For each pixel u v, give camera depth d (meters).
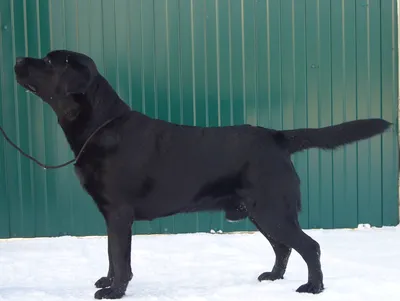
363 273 4.24
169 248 5.16
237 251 5.05
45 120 5.51
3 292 3.87
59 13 5.46
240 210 3.90
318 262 3.75
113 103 3.83
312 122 5.73
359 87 5.74
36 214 5.59
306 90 5.71
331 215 5.80
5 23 5.41
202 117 5.68
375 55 5.72
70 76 3.60
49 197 5.59
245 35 5.64
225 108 5.68
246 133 3.87
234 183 3.79
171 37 5.60
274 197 3.72
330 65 5.71
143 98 5.62
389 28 5.71
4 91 5.46
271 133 3.92
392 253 4.84
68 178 5.59
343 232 5.65
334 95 5.73
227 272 4.40
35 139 5.52
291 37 5.67
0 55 5.43
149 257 4.89
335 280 4.00
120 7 5.53
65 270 4.55
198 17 5.60
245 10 5.62
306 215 5.79
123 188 3.71
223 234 5.68
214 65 5.64
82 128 3.72
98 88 3.77
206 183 3.79
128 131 3.77
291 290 3.82
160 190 3.77
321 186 5.78
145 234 5.69
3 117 5.49
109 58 5.56
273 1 5.62
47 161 5.54
